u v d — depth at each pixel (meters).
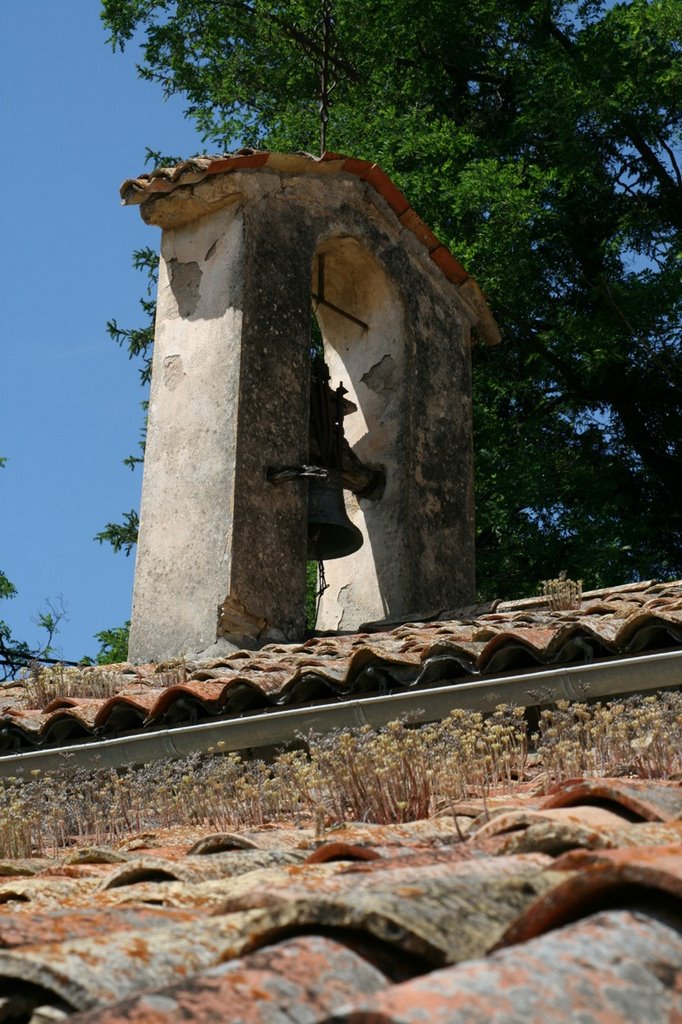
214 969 1.73
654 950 1.62
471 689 5.67
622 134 17.62
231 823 4.88
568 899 1.75
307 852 3.39
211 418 8.49
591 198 17.77
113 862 3.82
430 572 8.91
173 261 9.16
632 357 17.08
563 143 16.75
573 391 17.70
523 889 2.04
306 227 9.04
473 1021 1.41
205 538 8.21
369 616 8.90
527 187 17.30
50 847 5.14
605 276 17.17
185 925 2.17
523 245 16.28
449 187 16.12
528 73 17.70
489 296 16.33
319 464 8.80
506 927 1.91
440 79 18.25
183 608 8.16
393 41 17.66
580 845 2.46
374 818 4.30
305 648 7.41
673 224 17.59
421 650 6.16
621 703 4.93
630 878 1.72
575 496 16.47
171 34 19.55
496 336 10.09
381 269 9.45
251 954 1.82
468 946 1.82
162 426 8.78
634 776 4.41
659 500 17.20
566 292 17.61
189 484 8.44
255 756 6.34
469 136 16.67
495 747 4.82
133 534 17.77
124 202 9.23
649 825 2.67
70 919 2.21
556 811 2.89
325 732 5.98
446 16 17.44
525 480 16.02
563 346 16.67
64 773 6.43
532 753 5.53
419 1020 1.39
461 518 9.25
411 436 9.11
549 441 17.16
